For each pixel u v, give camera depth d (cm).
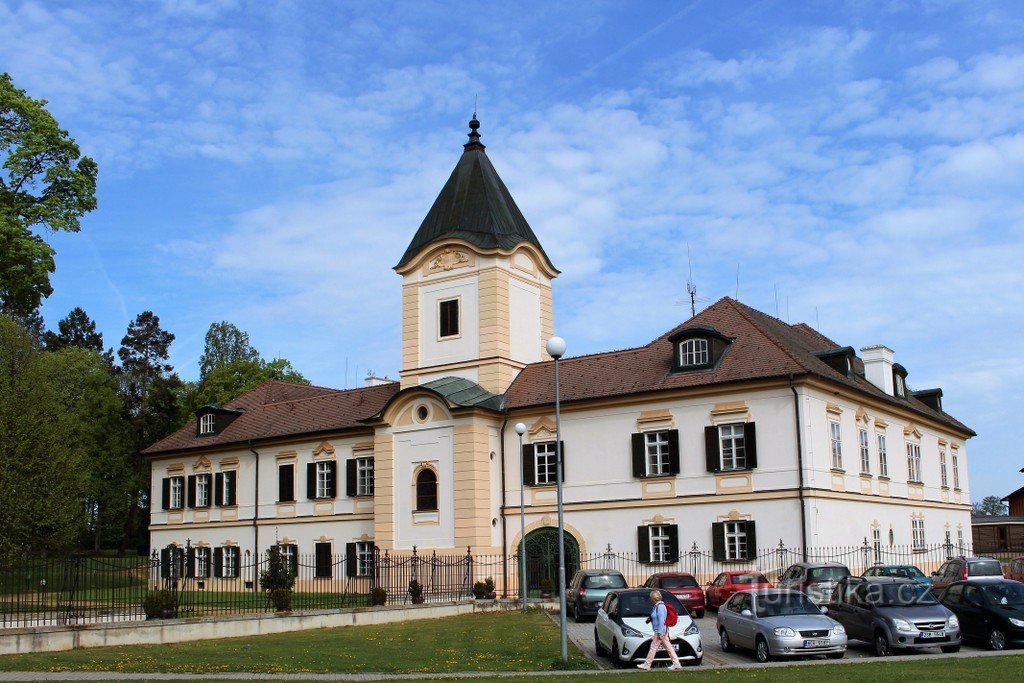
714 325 4912
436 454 5088
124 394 9538
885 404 5166
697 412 4578
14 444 4734
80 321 11950
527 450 5028
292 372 9594
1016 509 10106
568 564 4853
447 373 5441
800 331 5719
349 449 5816
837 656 2647
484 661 2591
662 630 2542
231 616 3206
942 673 2127
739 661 2688
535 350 5588
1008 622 2702
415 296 5619
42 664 2414
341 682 2217
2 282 4603
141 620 3109
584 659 2611
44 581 3241
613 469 4769
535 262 5662
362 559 5647
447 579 4778
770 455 4359
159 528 6669
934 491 5850
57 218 4862
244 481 6284
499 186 5706
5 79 4950
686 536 4528
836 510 4466
